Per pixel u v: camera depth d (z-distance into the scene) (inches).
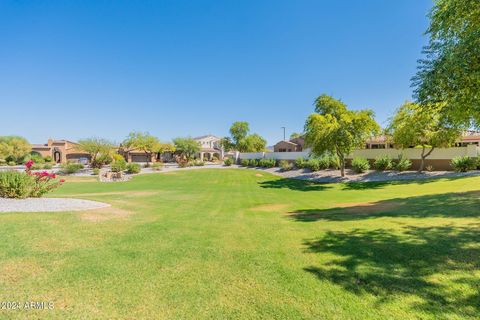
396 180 799.1
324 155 1033.5
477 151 775.1
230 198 580.1
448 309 109.4
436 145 788.6
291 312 112.4
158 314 111.4
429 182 679.1
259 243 208.8
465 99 313.6
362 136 850.8
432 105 382.6
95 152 1605.6
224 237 227.5
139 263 164.6
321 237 221.5
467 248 170.2
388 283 132.6
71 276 144.3
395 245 185.8
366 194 604.4
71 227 247.0
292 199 561.0
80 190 780.6
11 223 250.7
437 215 269.9
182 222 292.4
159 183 1028.5
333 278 141.6
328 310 113.1
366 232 227.1
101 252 182.4
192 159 2148.1
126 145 2074.3
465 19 329.4
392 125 872.9
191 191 747.4
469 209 282.8
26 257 169.5
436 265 148.6
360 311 111.6
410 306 112.9
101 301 120.5
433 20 385.1
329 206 446.0
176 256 177.9
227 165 1875.0
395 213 302.7
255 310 114.4
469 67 295.9
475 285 125.9
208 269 156.7
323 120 885.2
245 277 145.8
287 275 147.4
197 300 122.3
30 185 406.3
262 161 1555.1
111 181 1112.2
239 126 2568.9
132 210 368.5
